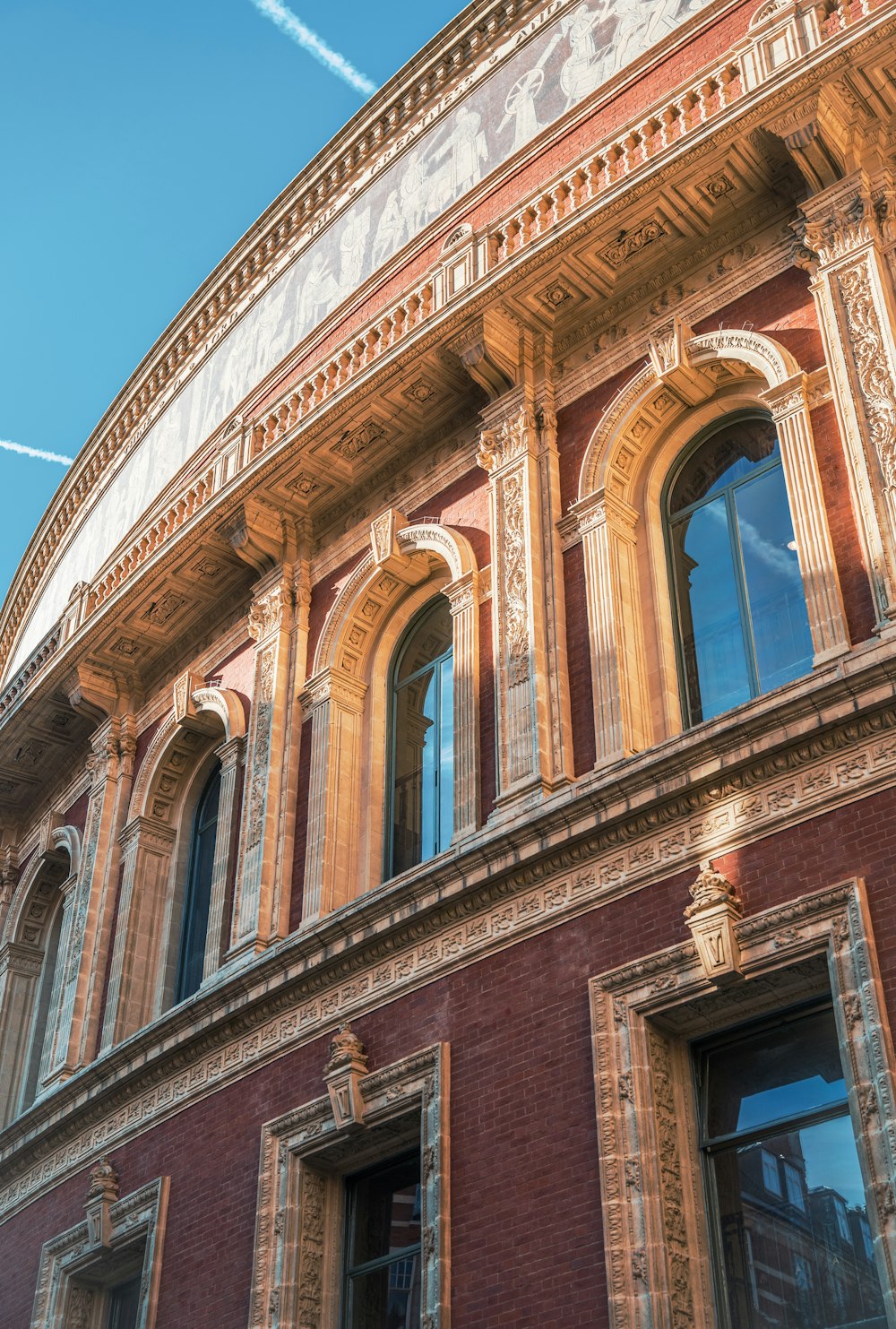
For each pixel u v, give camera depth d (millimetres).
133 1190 19531
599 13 22594
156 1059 19844
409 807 19766
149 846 23703
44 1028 26500
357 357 21969
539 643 17672
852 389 15891
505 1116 15016
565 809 15703
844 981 12984
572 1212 13961
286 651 21656
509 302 19375
